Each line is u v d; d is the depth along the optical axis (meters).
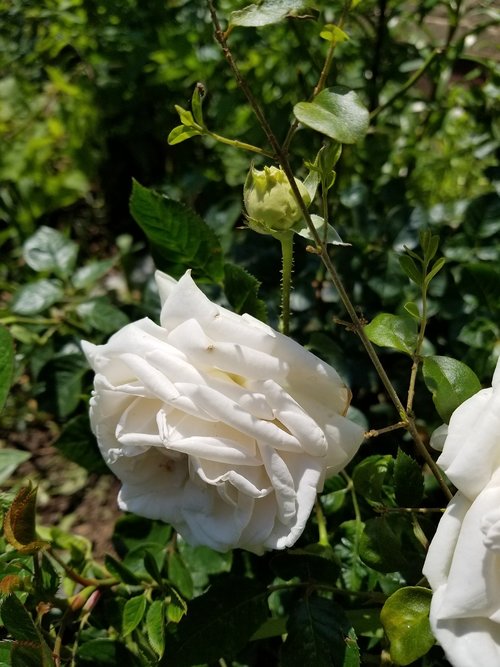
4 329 0.21
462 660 0.15
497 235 0.30
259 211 0.17
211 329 0.17
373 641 0.24
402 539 0.21
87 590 0.22
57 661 0.19
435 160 0.42
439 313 0.28
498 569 0.15
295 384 0.18
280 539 0.18
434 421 0.27
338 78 0.39
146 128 0.50
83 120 0.52
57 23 0.48
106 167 0.54
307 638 0.20
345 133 0.15
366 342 0.17
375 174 0.40
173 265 0.24
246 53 0.39
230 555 0.27
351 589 0.23
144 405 0.19
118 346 0.18
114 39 0.45
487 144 0.38
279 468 0.17
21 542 0.18
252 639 0.24
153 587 0.22
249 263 0.30
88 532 0.40
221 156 0.46
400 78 0.38
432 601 0.16
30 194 0.52
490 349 0.26
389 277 0.29
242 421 0.17
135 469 0.20
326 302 0.30
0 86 0.55
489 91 0.37
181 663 0.20
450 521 0.16
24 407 0.44
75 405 0.29
